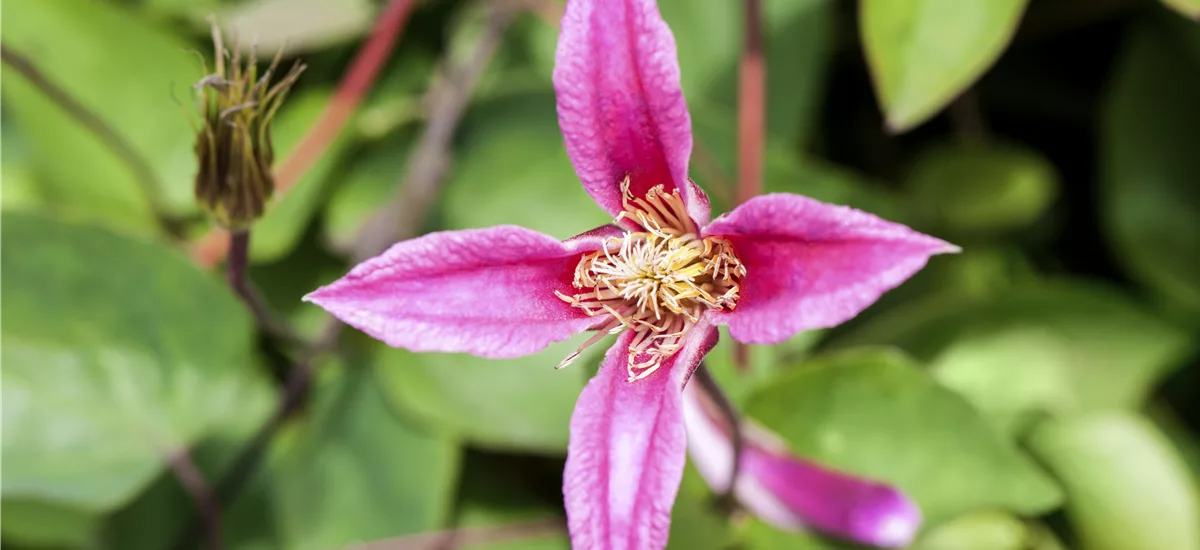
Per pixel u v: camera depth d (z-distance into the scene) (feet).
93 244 0.97
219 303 0.99
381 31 1.02
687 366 0.76
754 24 0.98
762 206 0.74
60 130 1.01
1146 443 0.97
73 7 1.00
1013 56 1.10
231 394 1.00
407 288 0.76
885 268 0.72
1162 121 1.06
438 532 0.98
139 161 1.01
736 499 0.92
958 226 1.07
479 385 0.97
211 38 1.04
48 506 0.99
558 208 1.01
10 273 0.96
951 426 0.91
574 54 0.76
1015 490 0.91
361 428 1.00
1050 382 1.01
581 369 0.92
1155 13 1.06
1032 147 1.13
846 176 1.04
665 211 0.79
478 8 1.06
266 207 0.89
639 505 0.74
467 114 1.03
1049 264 1.10
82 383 0.98
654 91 0.76
